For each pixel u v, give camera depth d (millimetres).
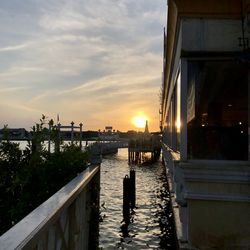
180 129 6578
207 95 6551
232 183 6215
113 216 16562
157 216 16578
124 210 16297
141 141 49844
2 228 4254
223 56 6430
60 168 4895
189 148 6520
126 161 53219
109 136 72750
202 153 6496
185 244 6414
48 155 5098
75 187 3709
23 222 2299
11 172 4664
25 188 4516
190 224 6293
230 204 6230
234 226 6195
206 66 6562
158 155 54156
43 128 5059
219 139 6492
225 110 6504
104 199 21344
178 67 7445
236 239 6176
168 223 15242
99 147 6355
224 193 6230
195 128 6547
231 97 6500
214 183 6266
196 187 6309
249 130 6270
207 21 6488
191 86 6562
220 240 6199
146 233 13781
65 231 3500
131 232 13922
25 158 4891
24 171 4527
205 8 6438
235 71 6477
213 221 6254
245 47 6211
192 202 6328
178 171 7133
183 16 6492
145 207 18562
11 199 4508
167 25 8352
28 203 4426
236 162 6320
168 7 7141
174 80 9734
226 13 6422
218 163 6348
